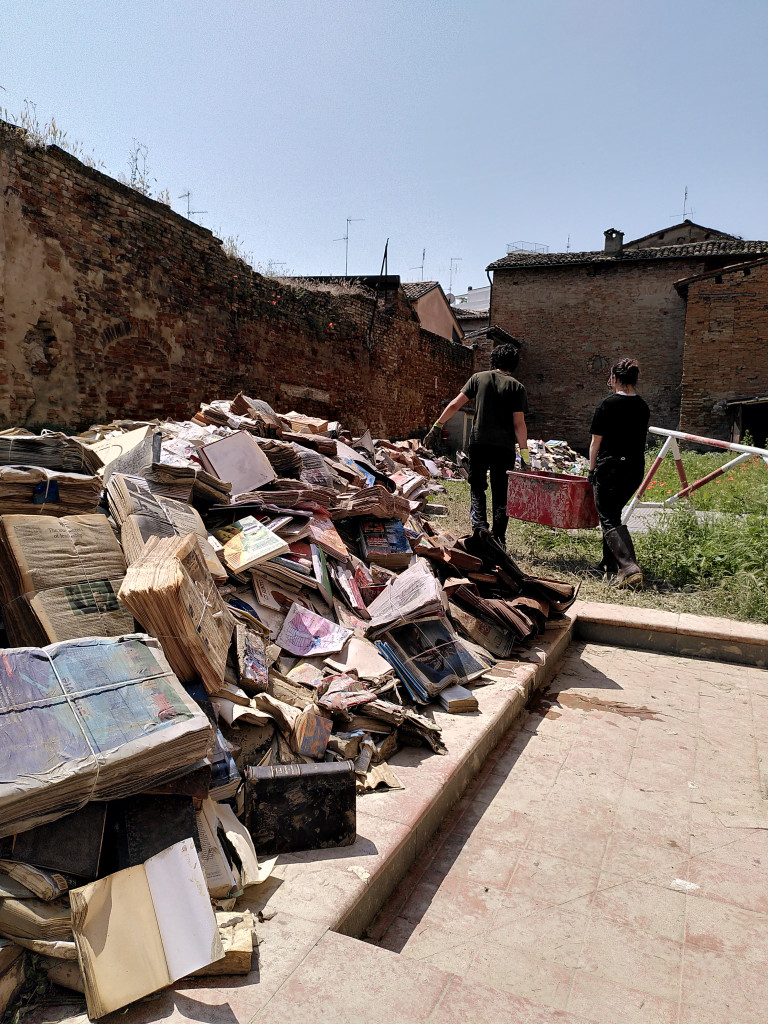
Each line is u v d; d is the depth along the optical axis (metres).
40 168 7.12
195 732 1.86
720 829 2.83
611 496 6.00
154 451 3.89
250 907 1.95
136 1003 1.56
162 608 2.23
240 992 1.62
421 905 2.33
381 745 2.92
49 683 1.86
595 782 3.18
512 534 7.69
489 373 6.39
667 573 6.20
